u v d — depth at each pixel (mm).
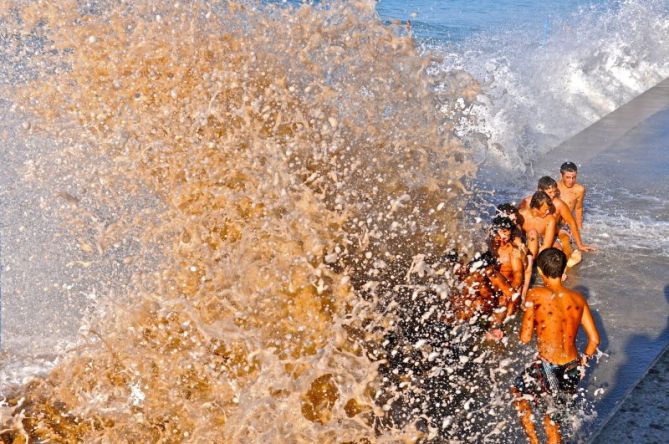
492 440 4801
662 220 8859
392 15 25875
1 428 4879
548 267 4844
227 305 4934
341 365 4715
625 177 10500
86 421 4965
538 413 5062
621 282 7180
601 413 5066
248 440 4434
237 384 4742
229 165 5340
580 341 6047
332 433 4496
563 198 7840
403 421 4902
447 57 17359
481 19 25750
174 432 4789
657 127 13195
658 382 5512
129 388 4980
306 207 5258
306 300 4965
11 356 5750
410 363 5504
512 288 6102
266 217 5188
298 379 4566
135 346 5035
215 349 4941
